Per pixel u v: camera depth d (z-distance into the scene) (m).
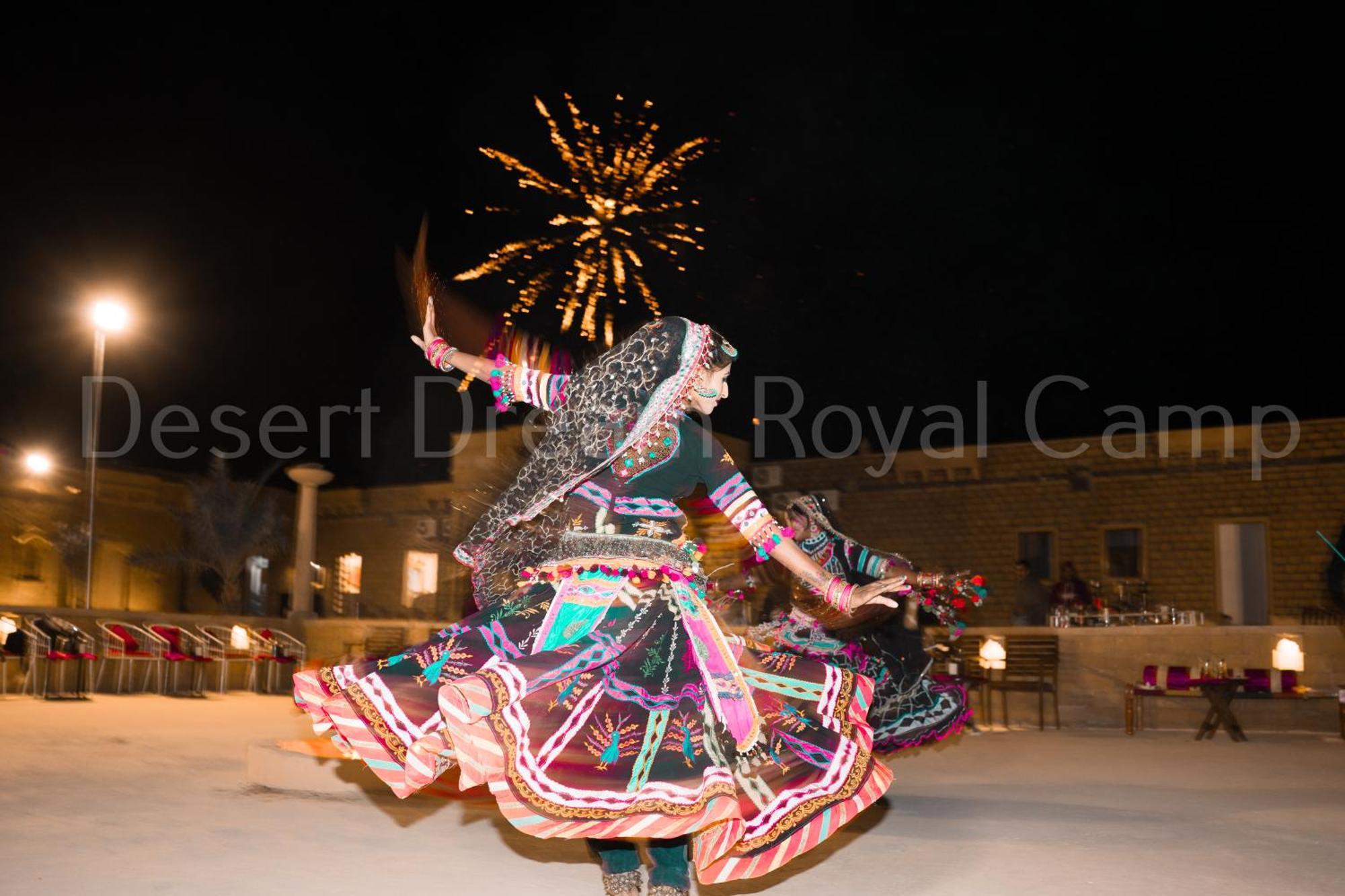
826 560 6.21
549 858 4.71
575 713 3.30
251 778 6.65
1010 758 8.97
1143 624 15.19
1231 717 10.94
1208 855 5.00
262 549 27.64
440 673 3.28
